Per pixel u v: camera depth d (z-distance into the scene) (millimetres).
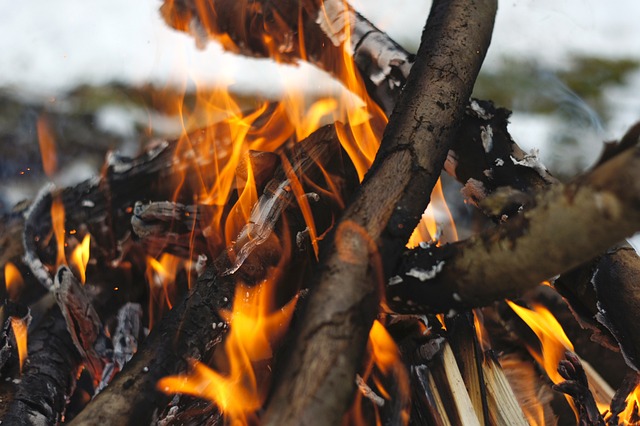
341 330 733
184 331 837
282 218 915
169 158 1088
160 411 803
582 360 1063
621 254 888
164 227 977
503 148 957
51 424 910
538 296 1100
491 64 1888
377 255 771
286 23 1150
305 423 699
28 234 1035
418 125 862
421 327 923
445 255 765
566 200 688
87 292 1021
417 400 904
